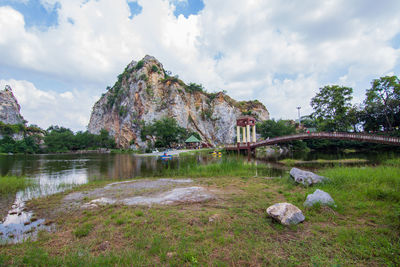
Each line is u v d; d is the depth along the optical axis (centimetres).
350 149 5409
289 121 9056
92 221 684
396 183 891
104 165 3031
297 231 539
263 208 737
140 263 410
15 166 2955
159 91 10488
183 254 437
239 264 403
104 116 13000
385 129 5134
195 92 10825
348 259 404
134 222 638
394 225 537
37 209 890
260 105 11894
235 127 10112
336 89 4709
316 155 4075
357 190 873
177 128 8162
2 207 935
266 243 479
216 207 775
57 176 1966
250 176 1584
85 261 425
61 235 595
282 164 2642
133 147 9788
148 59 11788
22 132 10144
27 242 559
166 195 980
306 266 388
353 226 552
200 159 3541
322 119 5166
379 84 4325
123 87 11756
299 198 820
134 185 1335
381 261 393
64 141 9838
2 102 10862
